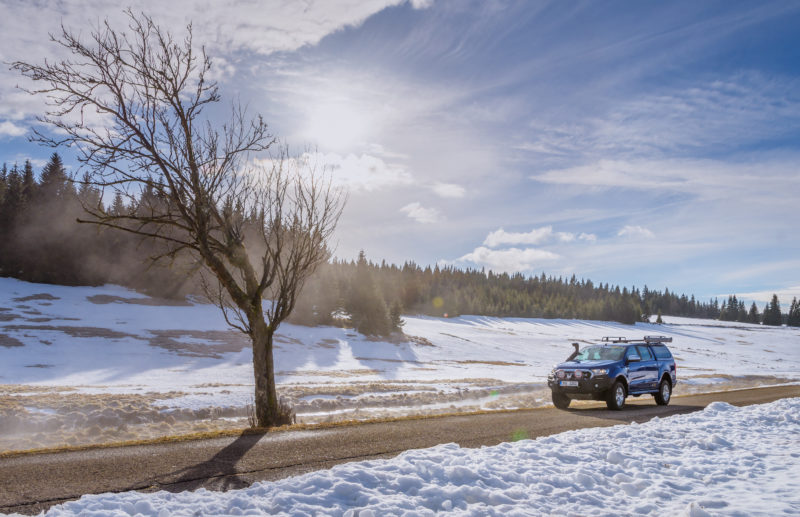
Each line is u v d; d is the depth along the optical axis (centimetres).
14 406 1605
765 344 12725
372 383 2970
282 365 4344
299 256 1208
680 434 853
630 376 1375
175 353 4412
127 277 7519
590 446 722
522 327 13150
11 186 7981
